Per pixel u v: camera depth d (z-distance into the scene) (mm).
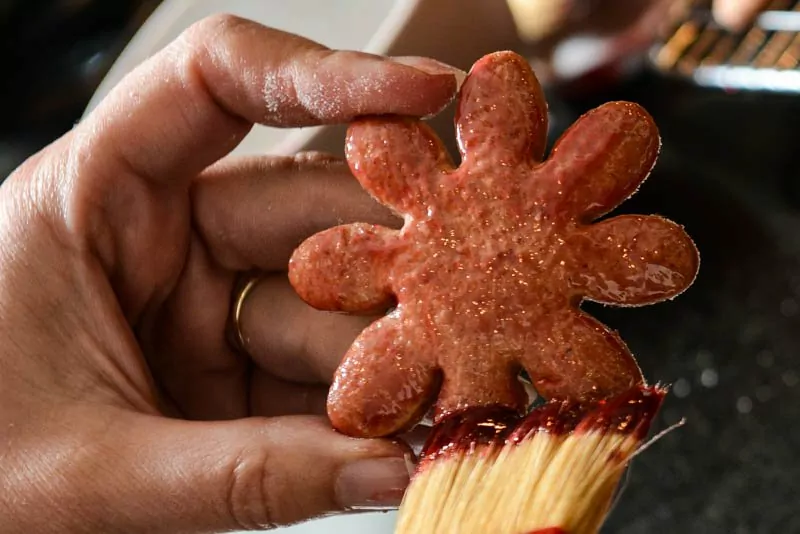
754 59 429
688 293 439
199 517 302
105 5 635
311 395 366
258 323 356
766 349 419
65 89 616
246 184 346
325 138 376
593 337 281
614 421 272
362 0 425
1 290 314
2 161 597
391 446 299
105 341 319
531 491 268
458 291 284
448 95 293
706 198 452
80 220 318
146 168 327
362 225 294
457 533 268
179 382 365
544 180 284
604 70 452
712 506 397
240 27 316
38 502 301
